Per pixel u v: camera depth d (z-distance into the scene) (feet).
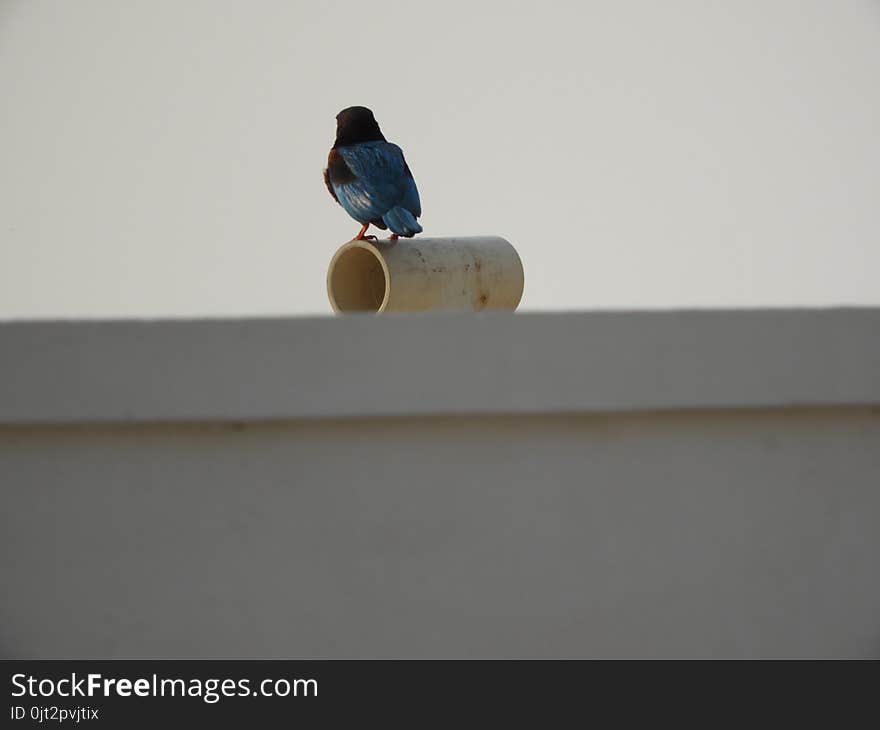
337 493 38.68
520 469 38.86
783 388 38.19
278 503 38.68
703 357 37.93
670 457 39.14
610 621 39.50
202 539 38.75
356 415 37.47
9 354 36.96
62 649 39.04
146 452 38.42
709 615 39.68
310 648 39.24
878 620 39.93
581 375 37.73
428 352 37.40
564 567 39.24
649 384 37.91
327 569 38.96
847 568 39.81
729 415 39.11
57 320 36.99
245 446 38.45
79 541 38.68
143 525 38.70
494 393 37.58
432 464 38.68
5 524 38.52
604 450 38.96
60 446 38.32
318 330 37.19
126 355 37.11
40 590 38.81
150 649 39.14
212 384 37.24
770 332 38.04
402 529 38.88
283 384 37.29
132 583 38.88
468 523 38.91
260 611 39.06
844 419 39.40
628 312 37.68
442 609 39.22
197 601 38.99
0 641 38.91
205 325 37.09
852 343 38.22
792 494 39.52
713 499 39.37
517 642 39.42
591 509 39.09
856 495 39.68
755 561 39.60
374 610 39.14
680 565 39.47
